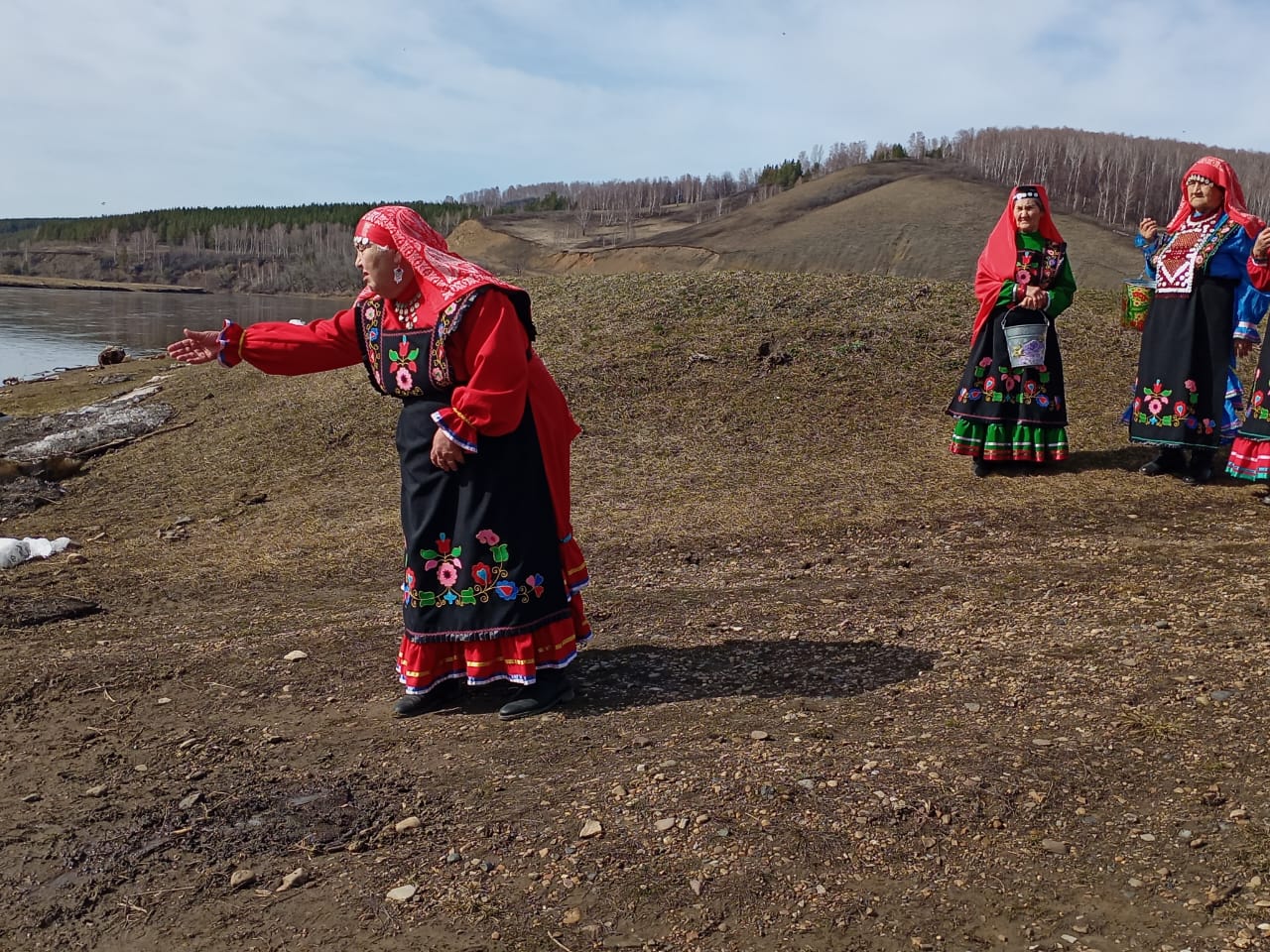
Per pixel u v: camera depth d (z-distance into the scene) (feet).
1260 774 10.30
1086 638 14.62
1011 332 25.54
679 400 33.30
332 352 14.35
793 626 16.51
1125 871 9.01
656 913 8.88
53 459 32.65
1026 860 9.26
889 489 25.70
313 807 11.31
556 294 44.88
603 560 21.83
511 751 12.41
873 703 12.92
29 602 20.53
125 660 16.97
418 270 13.11
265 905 9.52
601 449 30.22
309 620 18.92
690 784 10.92
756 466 28.19
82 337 110.52
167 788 12.12
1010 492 24.81
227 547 24.72
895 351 35.78
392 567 22.34
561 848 9.99
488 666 13.55
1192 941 8.04
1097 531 21.47
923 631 15.71
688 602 18.42
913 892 8.91
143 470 32.50
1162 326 24.67
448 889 9.52
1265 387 23.54
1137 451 27.58
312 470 30.58
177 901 9.73
